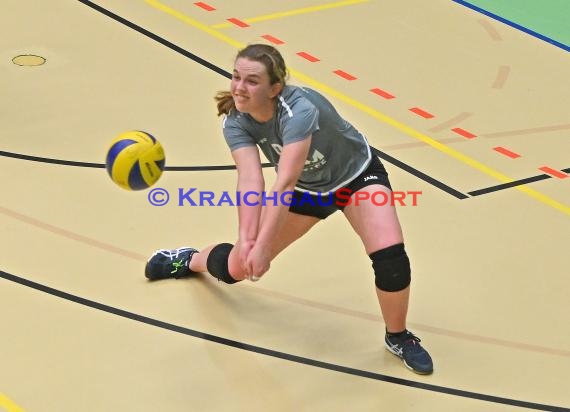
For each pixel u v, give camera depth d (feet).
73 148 54.75
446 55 69.36
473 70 67.51
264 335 41.98
